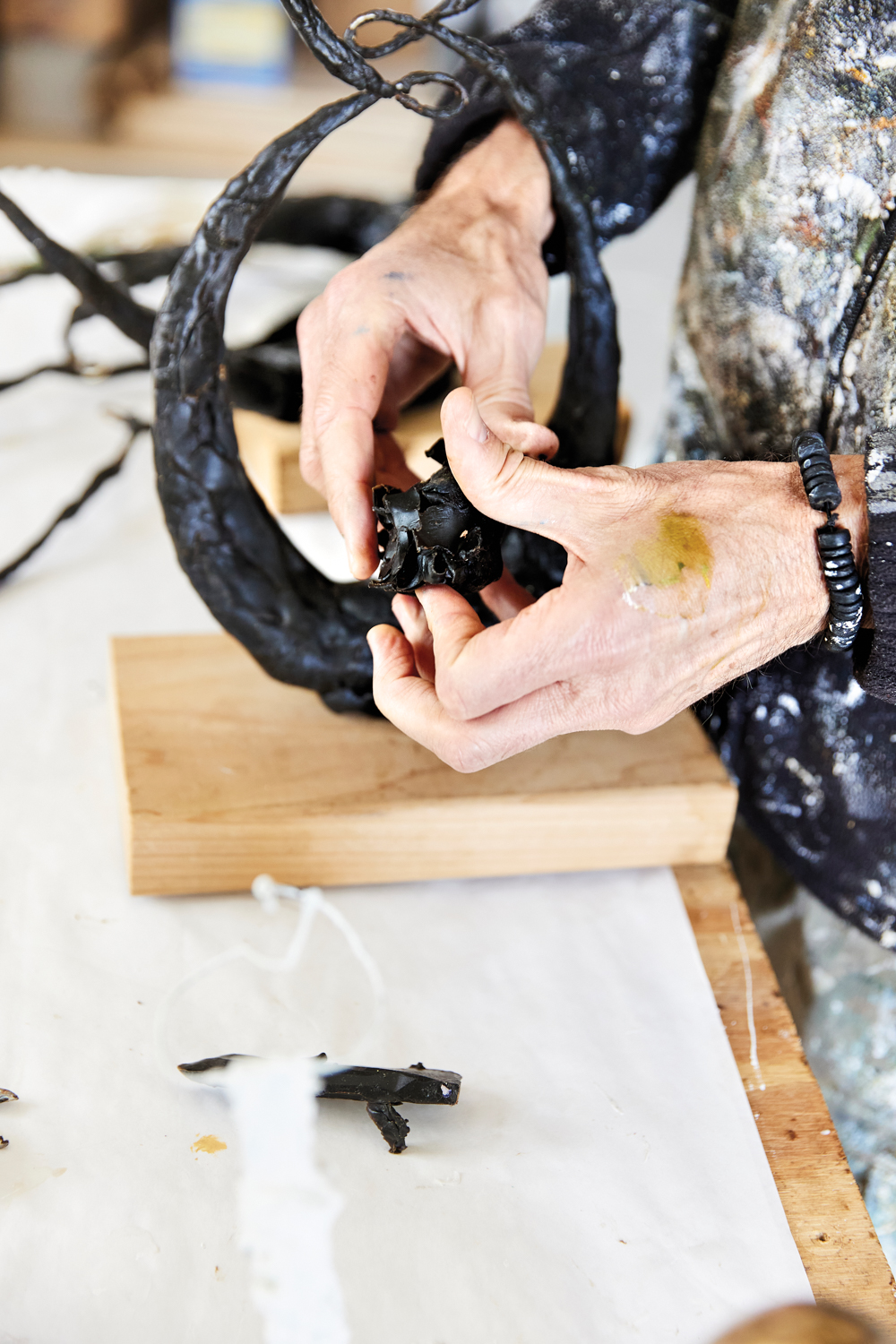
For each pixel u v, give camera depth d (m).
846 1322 0.31
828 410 0.67
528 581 0.71
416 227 0.71
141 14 2.21
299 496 0.97
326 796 0.67
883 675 0.56
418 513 0.56
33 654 0.84
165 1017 0.58
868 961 0.78
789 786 0.75
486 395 0.68
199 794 0.66
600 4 0.75
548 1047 0.59
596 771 0.70
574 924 0.68
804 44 0.63
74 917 0.64
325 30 0.52
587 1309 0.48
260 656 0.68
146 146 2.05
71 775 0.74
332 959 0.63
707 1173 0.54
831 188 0.63
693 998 0.63
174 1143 0.52
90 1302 0.46
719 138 0.71
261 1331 0.46
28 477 1.04
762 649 0.56
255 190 0.56
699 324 0.76
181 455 0.62
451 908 0.68
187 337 0.59
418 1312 0.47
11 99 2.10
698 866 0.73
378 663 0.59
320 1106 0.55
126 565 0.96
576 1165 0.54
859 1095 0.81
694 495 0.55
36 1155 0.51
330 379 0.64
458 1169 0.53
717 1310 0.49
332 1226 0.50
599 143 0.79
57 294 1.28
